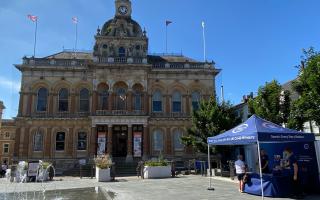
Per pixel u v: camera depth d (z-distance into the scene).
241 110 33.00
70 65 42.38
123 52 44.38
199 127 30.27
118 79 42.00
